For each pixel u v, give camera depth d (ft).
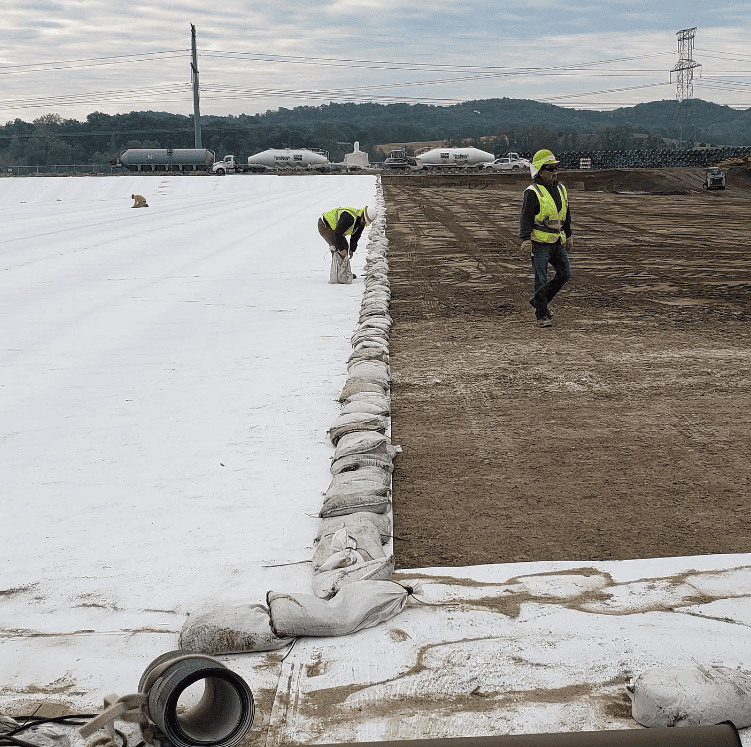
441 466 17.10
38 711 9.80
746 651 10.52
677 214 85.81
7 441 19.08
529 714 9.43
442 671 10.27
